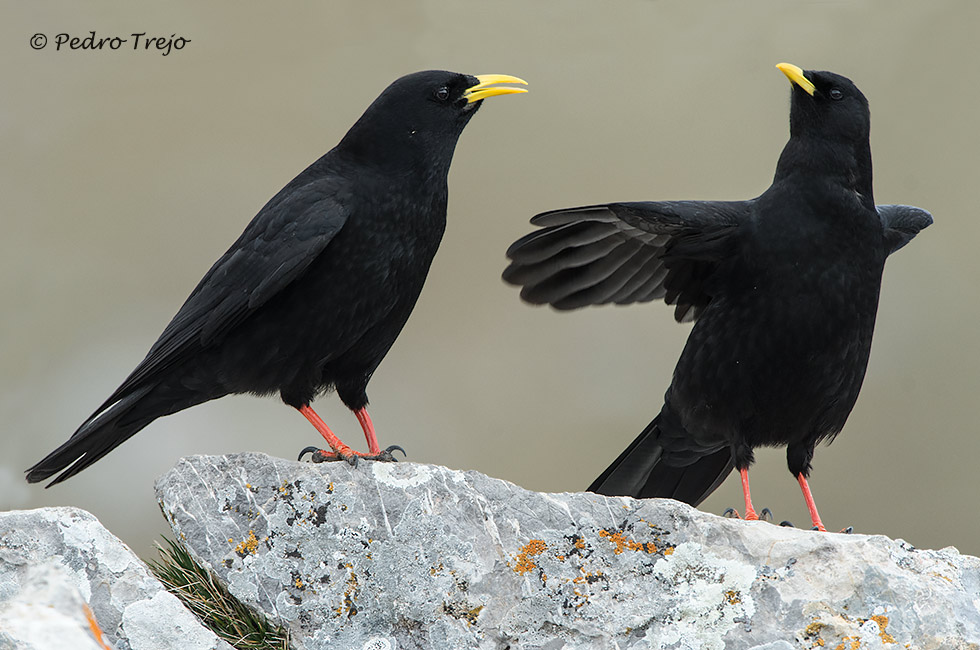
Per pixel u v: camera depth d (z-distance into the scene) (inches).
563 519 416.8
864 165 487.5
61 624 313.9
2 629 307.6
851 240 481.7
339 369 502.0
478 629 398.6
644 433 533.6
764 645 392.2
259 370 483.8
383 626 401.4
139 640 385.4
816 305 478.9
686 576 407.2
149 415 505.0
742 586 403.2
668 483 551.5
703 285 515.2
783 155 498.3
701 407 502.6
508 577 406.0
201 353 487.8
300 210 482.0
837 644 391.2
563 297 550.3
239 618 409.7
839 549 410.3
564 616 399.9
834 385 491.2
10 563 389.1
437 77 501.0
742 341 487.5
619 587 405.7
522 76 1136.2
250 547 407.5
